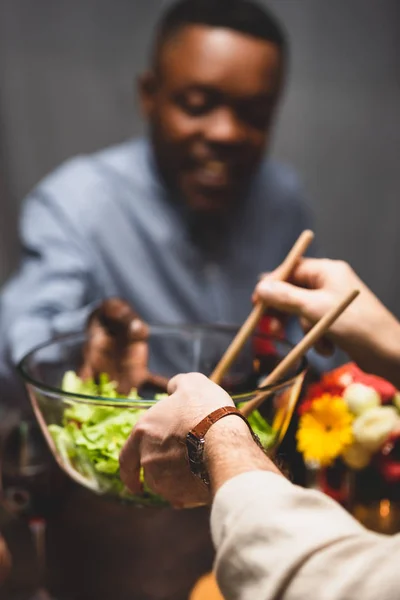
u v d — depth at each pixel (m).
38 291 1.77
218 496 0.58
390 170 3.05
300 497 0.57
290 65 2.95
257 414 0.77
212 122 1.69
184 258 2.01
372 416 0.93
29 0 2.70
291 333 1.78
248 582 0.55
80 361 0.94
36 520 1.03
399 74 2.96
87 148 2.86
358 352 0.94
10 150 2.82
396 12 2.90
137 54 2.79
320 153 3.04
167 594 0.97
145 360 0.97
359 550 0.54
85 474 0.80
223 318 2.05
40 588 0.99
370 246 3.12
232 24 1.66
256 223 2.09
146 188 1.97
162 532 1.09
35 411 0.83
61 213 1.94
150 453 0.68
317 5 2.89
